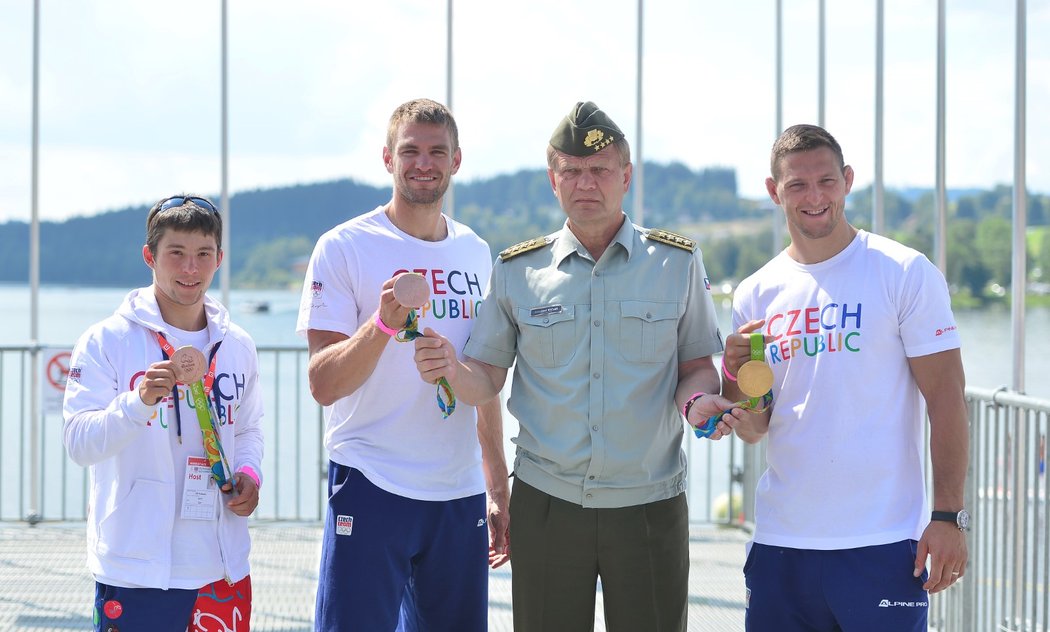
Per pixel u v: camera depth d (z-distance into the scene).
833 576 2.68
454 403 2.86
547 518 2.84
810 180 2.70
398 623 3.22
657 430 2.82
